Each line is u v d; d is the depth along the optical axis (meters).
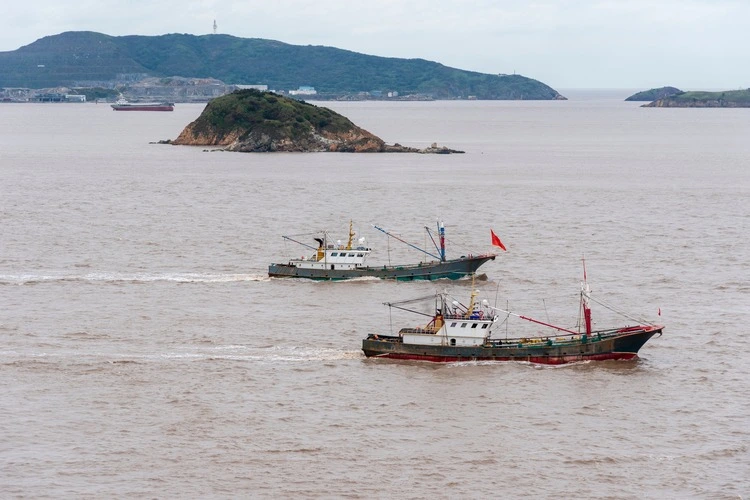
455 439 133.38
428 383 154.62
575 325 185.62
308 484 120.44
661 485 120.50
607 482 121.31
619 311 196.00
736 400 146.75
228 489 118.94
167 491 118.44
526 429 136.75
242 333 180.38
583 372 159.75
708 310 196.25
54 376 155.12
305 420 139.12
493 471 124.12
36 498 116.38
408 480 121.62
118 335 178.00
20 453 127.69
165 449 129.38
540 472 123.88
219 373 157.62
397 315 193.75
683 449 130.12
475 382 155.12
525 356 164.50
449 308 178.25
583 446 131.12
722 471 123.88
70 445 130.12
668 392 150.38
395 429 136.62
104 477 121.62
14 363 160.88
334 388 151.88
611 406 144.88
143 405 143.88
